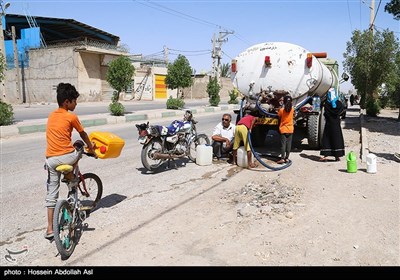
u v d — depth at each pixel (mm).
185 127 7660
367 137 11680
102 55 35219
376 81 21406
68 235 3811
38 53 35312
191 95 51938
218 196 5637
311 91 8617
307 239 4020
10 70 37031
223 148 8352
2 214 4988
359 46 21375
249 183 6273
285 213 4773
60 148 3955
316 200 5277
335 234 4129
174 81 29359
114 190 6059
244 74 8906
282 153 7840
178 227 4441
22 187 6254
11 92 37375
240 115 9180
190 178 6801
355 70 21734
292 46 8414
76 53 33062
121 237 4180
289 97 7664
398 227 4277
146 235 4227
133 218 4770
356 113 23500
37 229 4488
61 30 40188
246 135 7477
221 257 3664
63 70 34094
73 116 4008
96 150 4520
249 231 4262
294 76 8367
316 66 8305
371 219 4527
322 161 8016
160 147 7367
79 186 4539
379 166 7328
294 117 8547
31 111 22828
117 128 14797
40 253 3842
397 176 6516
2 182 6555
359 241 3949
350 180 6293
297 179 6477
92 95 34875
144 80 41812
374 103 19938
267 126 9719
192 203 5324
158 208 5145
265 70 8578
